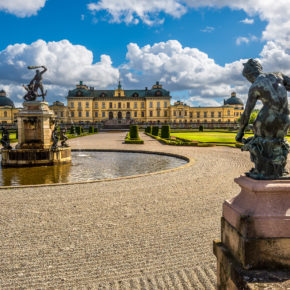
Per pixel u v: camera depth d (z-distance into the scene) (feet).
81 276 13.00
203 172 40.57
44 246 16.24
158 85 341.41
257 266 7.82
